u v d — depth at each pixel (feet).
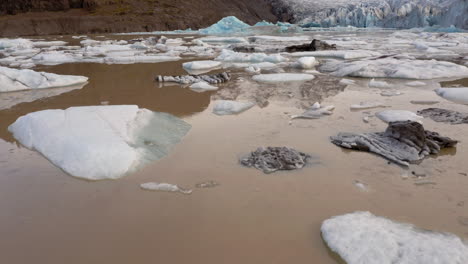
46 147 10.24
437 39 51.01
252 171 9.01
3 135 11.90
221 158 9.85
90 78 24.17
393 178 8.55
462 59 31.24
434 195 7.70
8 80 20.43
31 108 16.15
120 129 11.07
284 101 16.71
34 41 58.70
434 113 13.87
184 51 41.93
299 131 12.16
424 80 22.31
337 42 49.42
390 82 21.76
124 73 26.11
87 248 5.95
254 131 12.21
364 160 9.64
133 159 9.40
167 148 10.61
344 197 7.67
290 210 7.16
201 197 7.71
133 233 6.39
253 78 23.18
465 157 9.72
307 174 8.80
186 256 5.74
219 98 17.44
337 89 19.52
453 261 5.21
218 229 6.50
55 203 7.50
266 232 6.41
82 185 8.32
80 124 11.24
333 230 6.23
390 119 13.08
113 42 54.80
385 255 5.47
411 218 6.80
